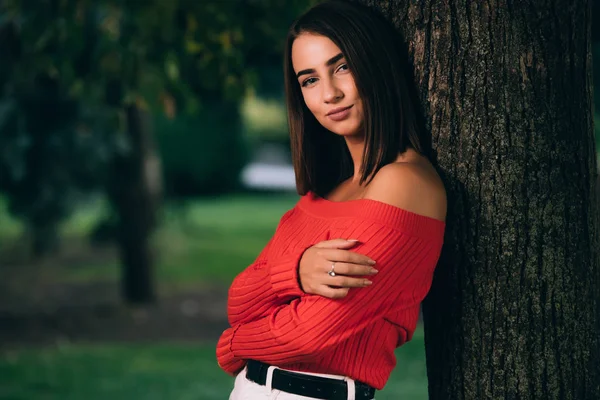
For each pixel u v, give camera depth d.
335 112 2.45
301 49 2.46
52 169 13.02
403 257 2.30
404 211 2.30
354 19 2.42
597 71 10.73
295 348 2.33
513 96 2.48
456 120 2.53
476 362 2.54
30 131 12.02
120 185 12.64
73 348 10.02
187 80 7.17
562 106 2.49
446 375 2.60
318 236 2.43
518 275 2.49
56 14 6.71
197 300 13.29
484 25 2.49
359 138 2.56
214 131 27.47
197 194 28.70
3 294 14.16
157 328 11.30
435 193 2.36
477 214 2.51
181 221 21.14
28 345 10.28
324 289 2.26
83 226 22.38
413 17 2.57
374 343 2.38
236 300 2.62
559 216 2.49
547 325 2.49
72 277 15.83
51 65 7.06
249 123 37.91
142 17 6.45
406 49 2.59
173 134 27.11
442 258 2.57
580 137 2.54
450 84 2.53
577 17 2.53
